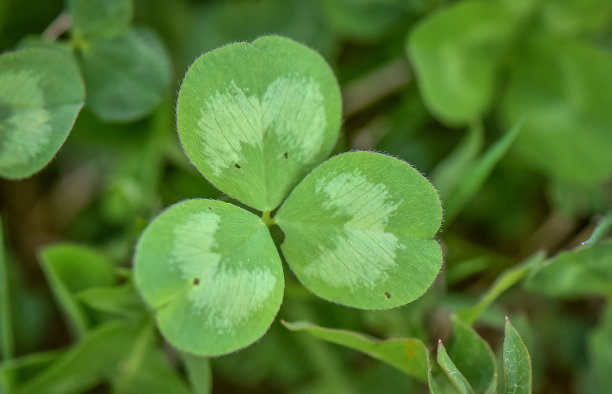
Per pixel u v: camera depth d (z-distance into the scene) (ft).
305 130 0.66
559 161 0.82
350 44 0.87
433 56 0.80
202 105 0.64
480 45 0.81
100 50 0.74
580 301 0.84
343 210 0.65
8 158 0.67
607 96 0.81
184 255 0.63
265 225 0.65
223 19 0.85
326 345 0.78
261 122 0.65
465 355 0.68
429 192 0.64
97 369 0.74
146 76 0.75
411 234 0.65
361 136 0.85
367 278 0.65
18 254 0.85
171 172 0.81
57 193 0.87
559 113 0.82
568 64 0.81
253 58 0.64
